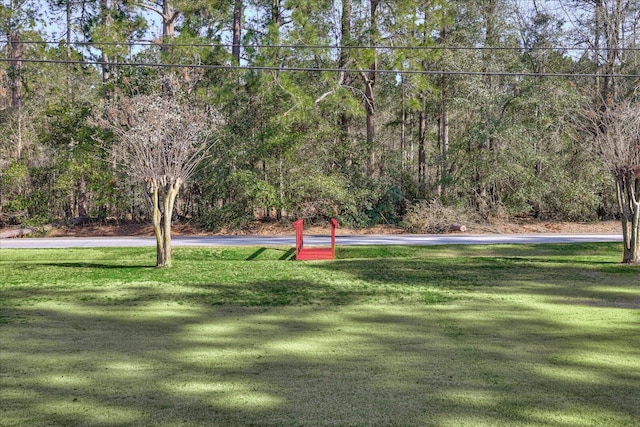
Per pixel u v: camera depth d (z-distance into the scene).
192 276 11.48
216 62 24.95
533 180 26.14
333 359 5.88
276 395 4.85
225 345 6.40
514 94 28.44
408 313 8.09
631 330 7.10
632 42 26.12
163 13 28.66
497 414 4.46
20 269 12.71
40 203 26.67
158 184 13.00
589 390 4.99
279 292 9.73
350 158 27.34
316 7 25.34
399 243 18.67
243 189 25.02
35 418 4.36
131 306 8.57
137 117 13.12
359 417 4.39
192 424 4.26
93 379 5.24
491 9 29.14
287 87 23.64
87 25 26.52
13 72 29.66
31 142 27.44
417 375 5.37
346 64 25.47
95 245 18.36
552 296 9.38
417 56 24.73
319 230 25.05
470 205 27.31
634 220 13.12
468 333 6.95
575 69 29.91
